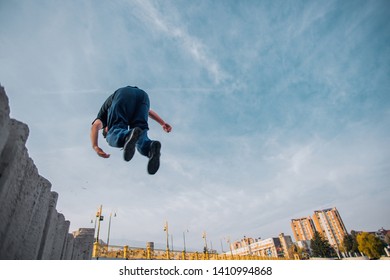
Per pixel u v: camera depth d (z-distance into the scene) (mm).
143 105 2139
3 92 1613
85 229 8477
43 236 3457
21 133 2186
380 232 89375
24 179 2441
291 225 126062
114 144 1773
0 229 2023
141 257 14312
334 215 112188
